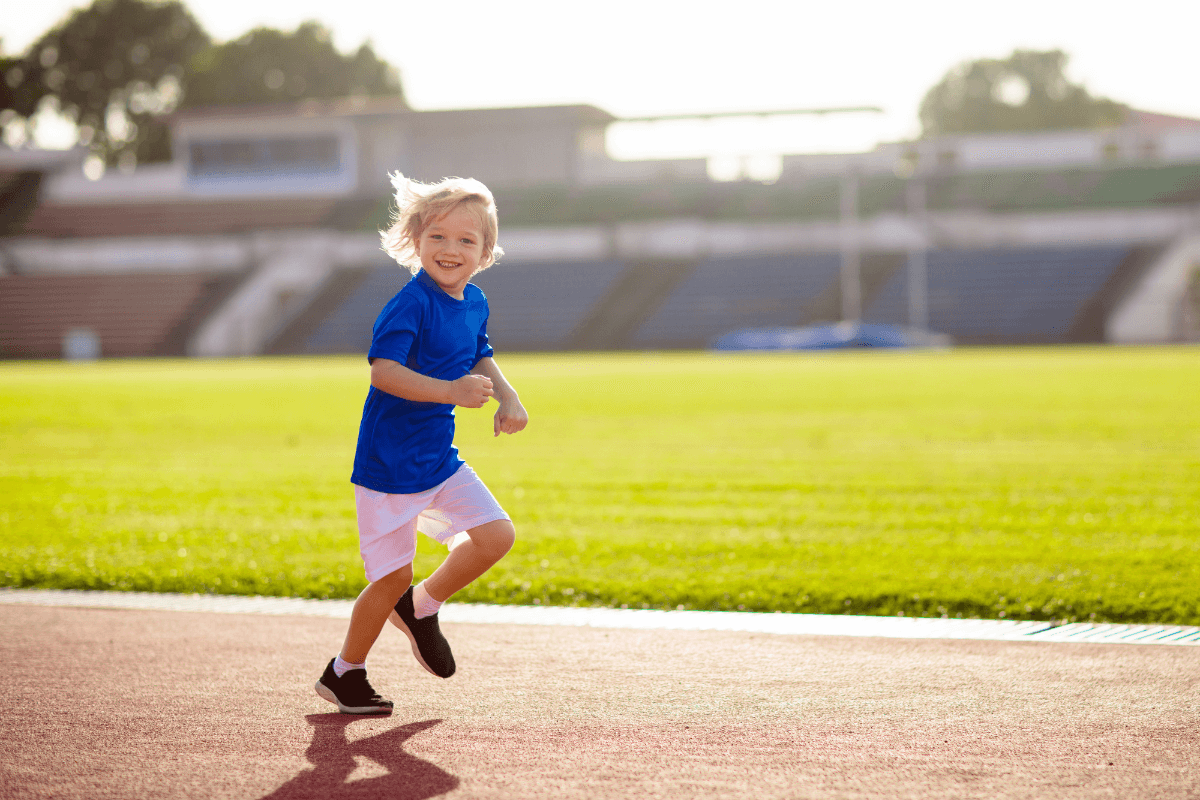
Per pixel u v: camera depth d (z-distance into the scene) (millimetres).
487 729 5414
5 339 80500
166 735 5348
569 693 6012
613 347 75562
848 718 5535
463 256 5551
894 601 8102
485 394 5266
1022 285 74500
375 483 5461
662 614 7828
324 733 5371
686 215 84750
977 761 4910
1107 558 9594
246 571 9414
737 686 6121
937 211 78625
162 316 81125
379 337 5391
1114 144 86125
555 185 89188
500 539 5590
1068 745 5109
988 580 8703
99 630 7480
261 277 81375
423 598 5758
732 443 19844
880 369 44656
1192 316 72250
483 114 87500
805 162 87812
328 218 89250
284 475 16516
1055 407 26094
